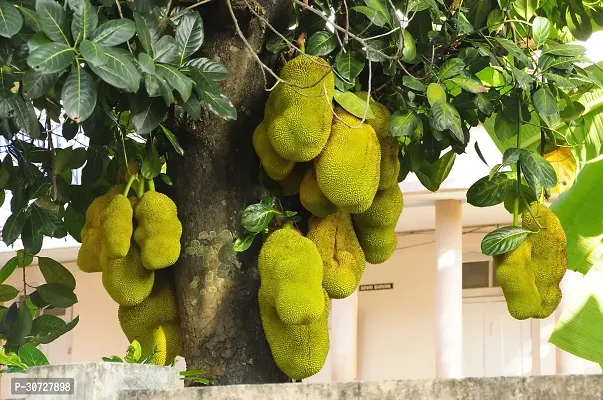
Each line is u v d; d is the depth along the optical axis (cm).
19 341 308
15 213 300
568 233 376
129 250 246
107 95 256
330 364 870
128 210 239
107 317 956
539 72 263
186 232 257
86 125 257
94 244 254
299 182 259
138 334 258
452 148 291
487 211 810
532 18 305
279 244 232
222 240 254
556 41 337
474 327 879
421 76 275
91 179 306
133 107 217
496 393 160
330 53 273
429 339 871
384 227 261
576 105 298
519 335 861
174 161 263
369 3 241
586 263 375
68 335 971
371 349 894
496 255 263
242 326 251
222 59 256
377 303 900
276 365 252
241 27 253
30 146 305
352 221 263
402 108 262
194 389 181
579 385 155
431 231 888
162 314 260
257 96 262
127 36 194
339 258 249
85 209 313
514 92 276
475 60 273
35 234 300
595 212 372
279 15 260
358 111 237
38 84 191
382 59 250
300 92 231
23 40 201
